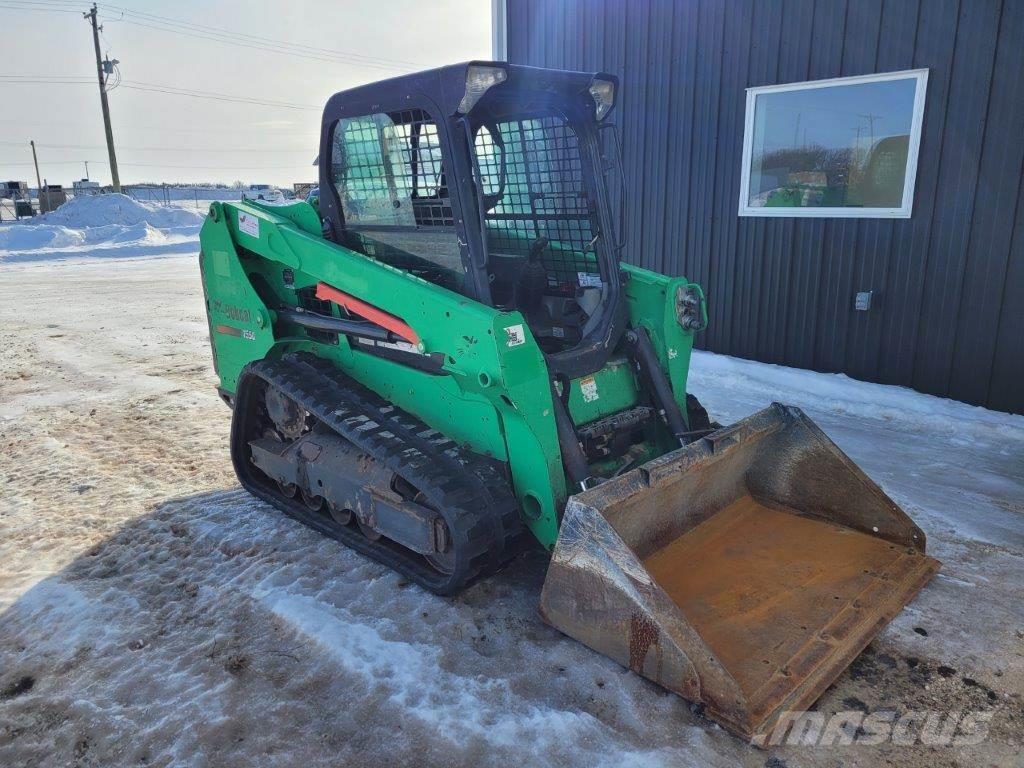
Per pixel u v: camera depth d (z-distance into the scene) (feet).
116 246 69.21
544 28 26.13
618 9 24.08
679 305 12.57
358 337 12.46
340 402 12.14
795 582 10.26
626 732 8.13
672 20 22.88
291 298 13.87
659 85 23.65
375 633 9.98
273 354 14.16
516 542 10.73
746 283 22.75
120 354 27.35
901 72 18.51
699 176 23.25
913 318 19.38
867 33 18.97
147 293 42.65
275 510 14.01
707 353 23.93
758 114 21.56
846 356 20.85
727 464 11.32
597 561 8.87
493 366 9.73
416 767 7.72
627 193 25.26
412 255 11.80
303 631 10.05
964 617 10.17
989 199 17.67
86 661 9.62
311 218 13.23
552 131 12.60
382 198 11.98
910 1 18.12
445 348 10.37
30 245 70.33
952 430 17.35
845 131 19.86
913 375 19.63
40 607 10.87
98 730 8.38
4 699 8.97
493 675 9.11
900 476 14.92
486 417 10.68
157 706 8.74
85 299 40.40
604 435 11.68
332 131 12.35
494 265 13.24
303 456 12.87
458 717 8.37
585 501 9.02
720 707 8.02
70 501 14.61
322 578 11.45
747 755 7.79
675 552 10.75
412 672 9.18
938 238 18.62
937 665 9.23
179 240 75.72
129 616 10.61
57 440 18.13
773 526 11.72
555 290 13.28
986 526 12.79
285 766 7.77
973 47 17.35
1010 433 16.89
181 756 7.95
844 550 11.10
